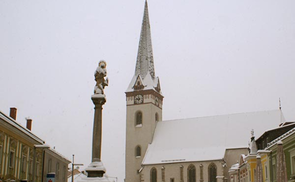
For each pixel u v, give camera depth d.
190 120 126.00
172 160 115.44
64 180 83.25
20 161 55.22
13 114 61.66
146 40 134.75
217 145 114.81
